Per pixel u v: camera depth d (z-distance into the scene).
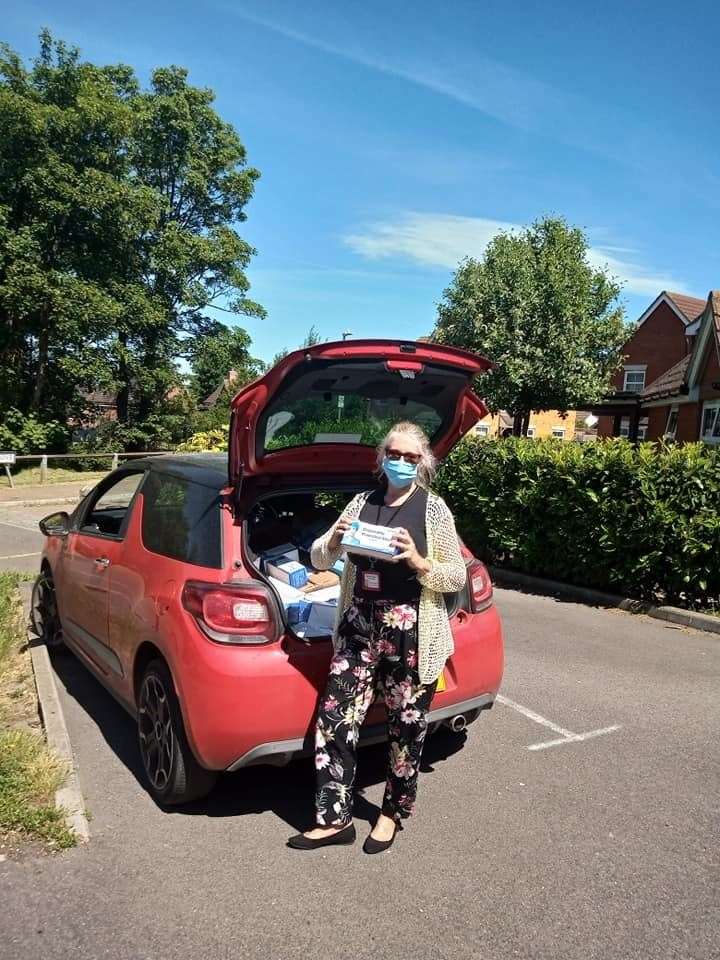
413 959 2.54
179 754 3.35
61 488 19.84
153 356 30.66
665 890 2.94
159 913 2.74
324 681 3.26
